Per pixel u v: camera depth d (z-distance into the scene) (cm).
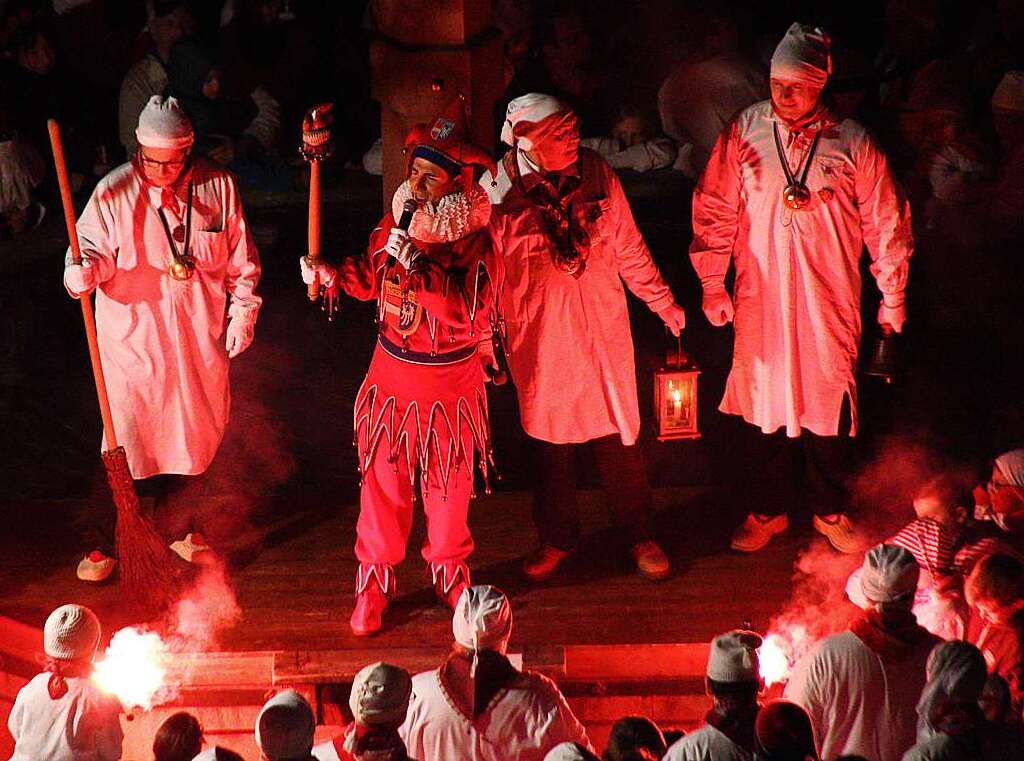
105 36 4262
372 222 3950
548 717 1822
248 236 2239
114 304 2216
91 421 3072
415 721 1833
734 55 4056
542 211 2148
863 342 3328
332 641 2233
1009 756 1691
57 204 4116
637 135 4266
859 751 1841
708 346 3334
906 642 1823
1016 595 1869
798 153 2205
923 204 3962
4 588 2369
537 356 2233
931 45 3934
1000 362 3219
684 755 1647
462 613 1823
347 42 4319
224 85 4116
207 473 2822
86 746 1825
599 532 2512
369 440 2166
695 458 2900
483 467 2205
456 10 2428
